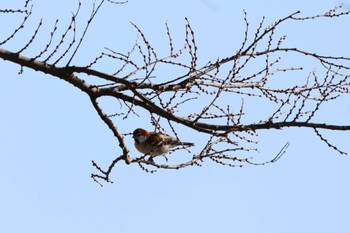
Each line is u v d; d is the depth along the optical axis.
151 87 11.38
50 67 11.41
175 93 11.08
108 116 11.93
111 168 11.97
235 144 10.88
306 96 10.63
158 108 11.08
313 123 10.60
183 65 11.27
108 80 11.50
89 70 11.45
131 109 11.64
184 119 11.03
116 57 11.54
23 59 11.19
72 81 11.55
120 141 11.73
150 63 11.59
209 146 11.63
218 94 10.60
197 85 11.30
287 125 10.68
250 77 11.43
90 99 11.80
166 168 11.93
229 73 10.84
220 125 11.11
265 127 10.71
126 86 11.46
